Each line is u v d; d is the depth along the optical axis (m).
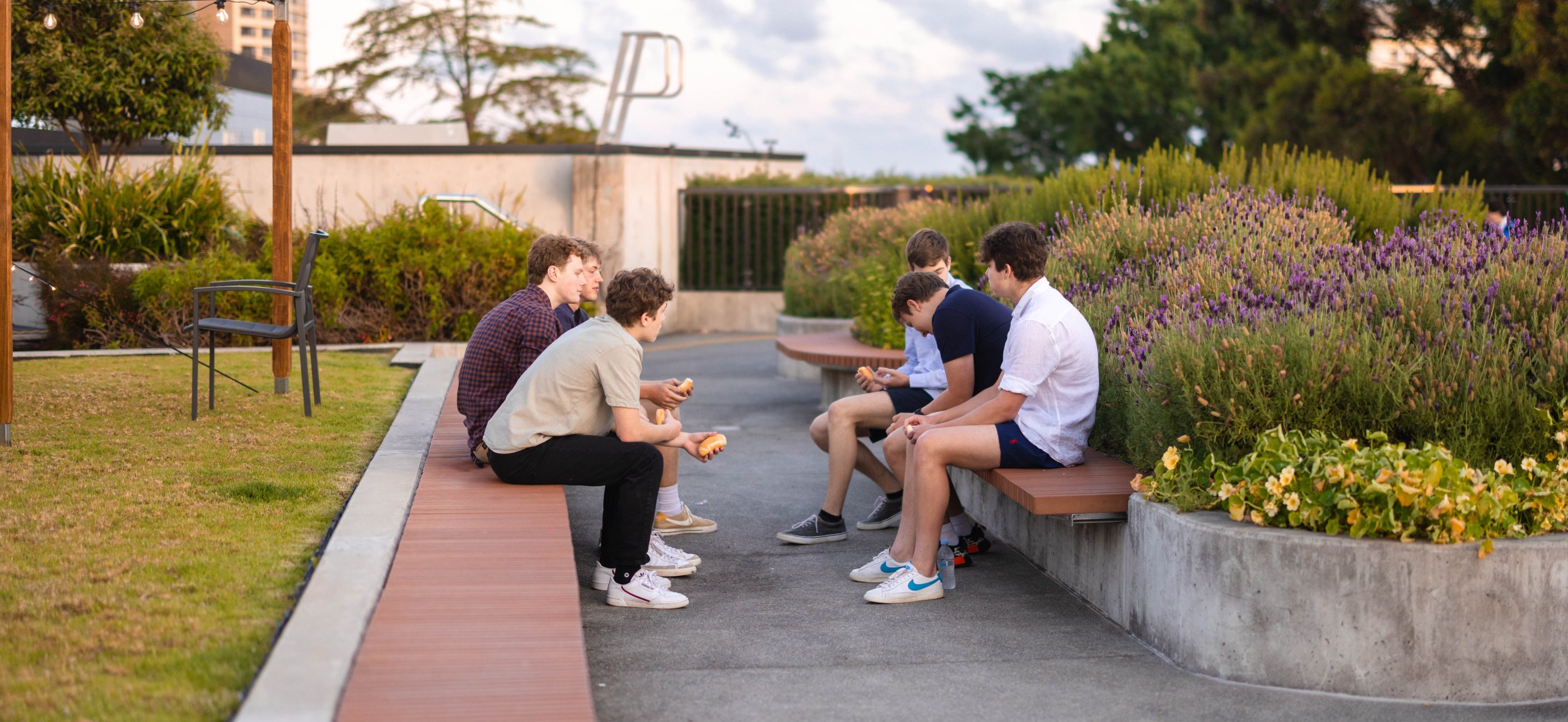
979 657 3.88
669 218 18.98
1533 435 3.91
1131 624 4.14
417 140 19.41
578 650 3.07
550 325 5.08
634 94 18.97
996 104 50.53
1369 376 4.03
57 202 12.20
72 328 11.08
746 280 18.89
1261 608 3.59
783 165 24.36
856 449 5.45
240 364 9.10
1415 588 3.46
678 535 5.50
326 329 11.40
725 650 3.92
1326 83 26.03
